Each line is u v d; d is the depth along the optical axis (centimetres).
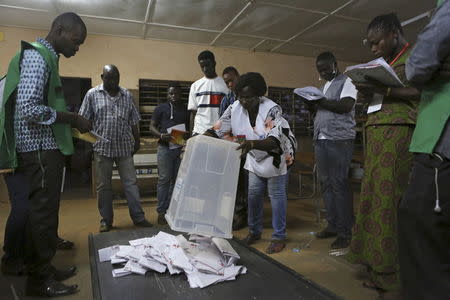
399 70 160
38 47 163
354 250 180
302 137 628
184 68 536
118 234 179
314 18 432
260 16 425
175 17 426
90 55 491
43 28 461
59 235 295
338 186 251
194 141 137
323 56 259
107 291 110
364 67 148
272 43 536
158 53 522
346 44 543
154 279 120
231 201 140
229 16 424
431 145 100
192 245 148
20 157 169
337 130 247
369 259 167
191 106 338
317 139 260
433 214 100
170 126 344
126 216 365
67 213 381
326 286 190
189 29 470
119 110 299
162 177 332
